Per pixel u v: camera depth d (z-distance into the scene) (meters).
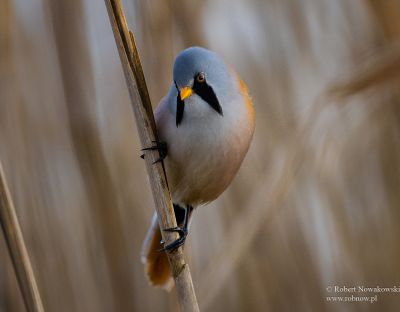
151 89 8.85
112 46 9.32
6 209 6.01
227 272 8.73
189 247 9.46
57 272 8.77
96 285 8.88
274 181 8.91
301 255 9.70
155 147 6.58
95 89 8.83
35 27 8.88
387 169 9.96
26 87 8.90
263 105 9.62
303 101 9.63
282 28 9.77
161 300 9.12
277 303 9.56
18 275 5.99
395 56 8.36
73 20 8.70
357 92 8.62
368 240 9.84
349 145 9.78
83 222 8.85
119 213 8.97
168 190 6.61
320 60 9.75
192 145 6.93
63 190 8.86
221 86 6.95
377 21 9.49
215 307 9.66
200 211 9.80
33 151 8.83
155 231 7.71
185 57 6.83
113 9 6.40
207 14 9.62
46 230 8.75
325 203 9.70
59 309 8.64
